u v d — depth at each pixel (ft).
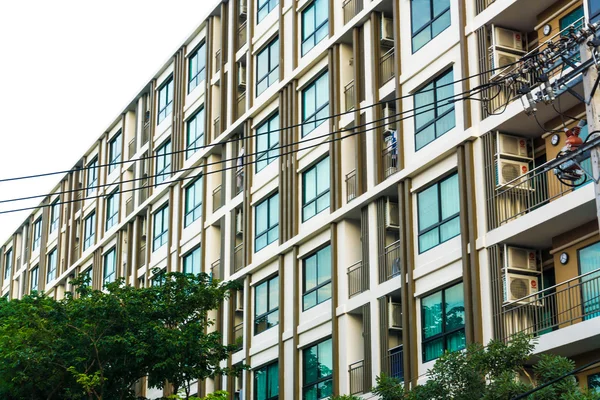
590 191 83.46
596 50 64.85
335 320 113.60
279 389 121.70
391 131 110.11
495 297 91.20
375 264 109.09
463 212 96.02
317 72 125.49
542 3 94.12
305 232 121.60
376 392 82.38
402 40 109.70
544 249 93.04
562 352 84.79
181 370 103.76
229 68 147.54
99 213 183.21
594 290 85.56
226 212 141.38
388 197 109.60
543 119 92.99
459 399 74.59
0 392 105.91
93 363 102.27
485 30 98.07
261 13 141.79
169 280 110.11
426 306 100.37
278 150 131.34
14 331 106.73
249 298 132.87
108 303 103.55
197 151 152.15
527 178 92.27
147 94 174.91
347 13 120.98
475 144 97.14
